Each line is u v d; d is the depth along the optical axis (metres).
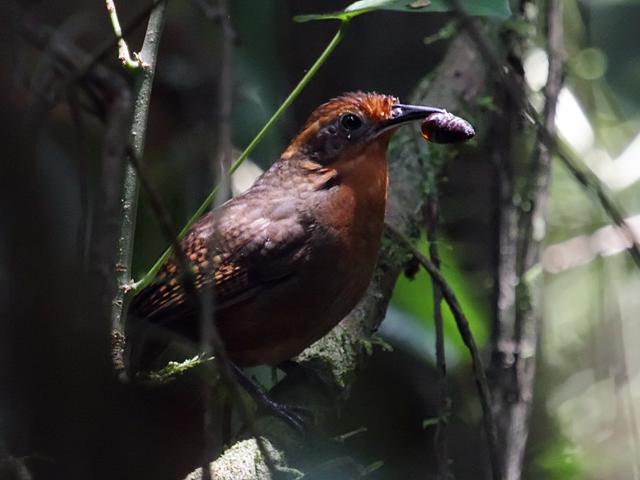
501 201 8.93
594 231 11.45
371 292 9.05
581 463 11.02
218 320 8.41
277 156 10.28
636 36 9.73
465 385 10.26
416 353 9.61
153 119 9.88
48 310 6.02
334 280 8.30
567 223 11.90
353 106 8.30
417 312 9.67
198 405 8.59
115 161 6.25
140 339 8.44
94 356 6.50
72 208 8.42
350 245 8.27
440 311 8.32
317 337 8.54
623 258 11.58
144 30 9.90
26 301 5.94
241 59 9.78
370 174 8.27
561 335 12.19
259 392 7.99
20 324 5.96
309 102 10.60
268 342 8.48
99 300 6.46
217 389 7.93
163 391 8.53
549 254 11.62
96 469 7.38
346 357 8.63
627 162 10.85
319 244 8.23
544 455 11.07
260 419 7.95
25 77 6.08
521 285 8.48
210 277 4.92
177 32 10.02
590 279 11.93
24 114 5.94
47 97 6.15
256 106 9.95
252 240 8.25
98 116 6.84
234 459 7.09
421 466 10.17
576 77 10.25
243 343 8.50
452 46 10.20
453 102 9.64
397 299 9.70
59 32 6.81
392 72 10.59
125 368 7.28
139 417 8.10
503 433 8.19
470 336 7.97
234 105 9.81
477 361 7.84
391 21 10.59
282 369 8.79
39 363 6.11
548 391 11.58
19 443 6.24
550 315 12.22
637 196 11.52
